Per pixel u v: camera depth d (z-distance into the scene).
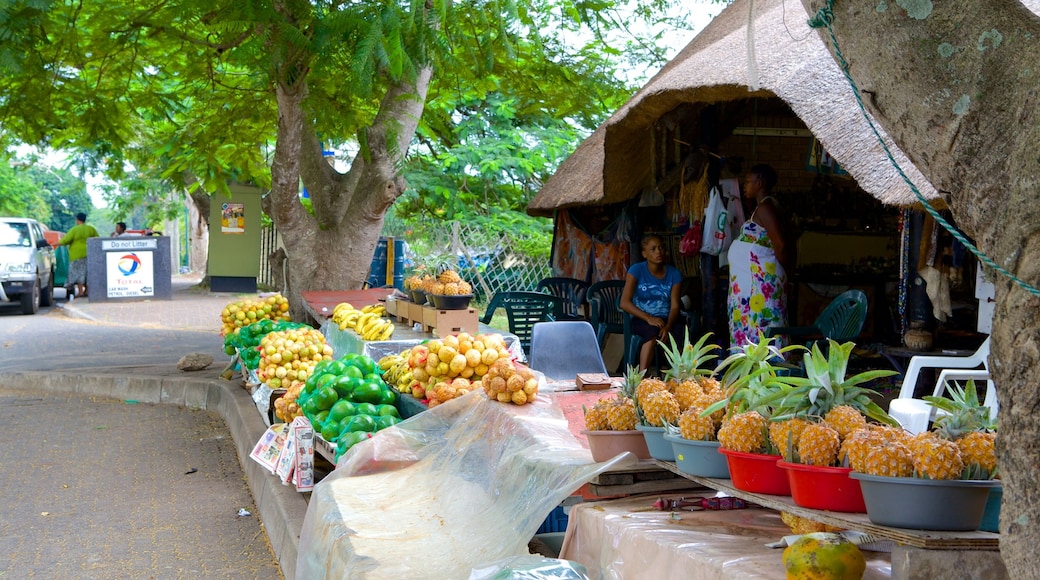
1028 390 1.85
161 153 13.94
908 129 2.06
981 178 1.94
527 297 10.41
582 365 6.66
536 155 17.97
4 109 10.15
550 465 3.69
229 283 25.05
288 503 5.72
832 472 2.43
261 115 11.59
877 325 9.27
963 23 1.93
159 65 11.30
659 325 8.91
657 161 9.59
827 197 10.62
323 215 11.16
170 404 10.52
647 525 3.05
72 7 9.23
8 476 7.35
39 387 11.49
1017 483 1.88
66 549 5.64
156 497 6.78
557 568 3.08
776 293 7.44
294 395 6.52
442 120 16.39
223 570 5.30
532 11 9.98
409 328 8.34
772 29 7.08
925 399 2.67
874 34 2.04
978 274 6.45
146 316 19.44
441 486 4.61
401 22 7.00
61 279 25.28
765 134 10.73
